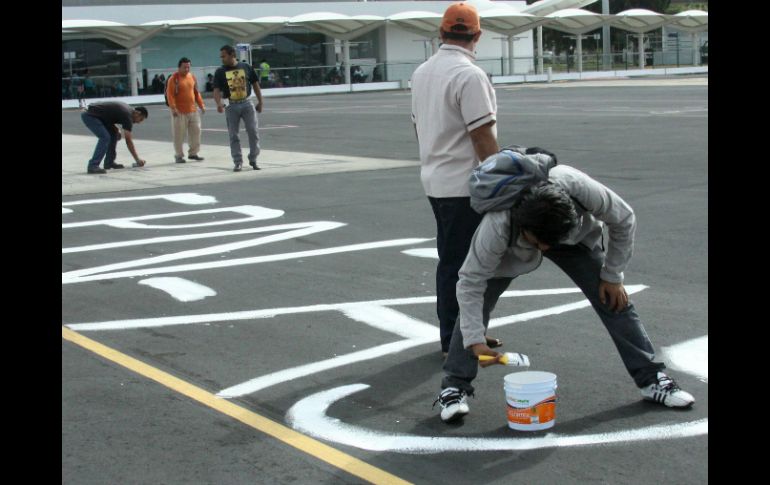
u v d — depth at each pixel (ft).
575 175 14.25
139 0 183.21
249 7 183.42
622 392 16.33
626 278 24.38
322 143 67.15
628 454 13.70
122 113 51.70
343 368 18.17
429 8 198.29
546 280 24.72
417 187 42.45
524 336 19.84
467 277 14.53
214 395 16.84
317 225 33.78
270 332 20.75
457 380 15.21
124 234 33.37
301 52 188.44
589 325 20.54
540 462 13.52
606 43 206.80
